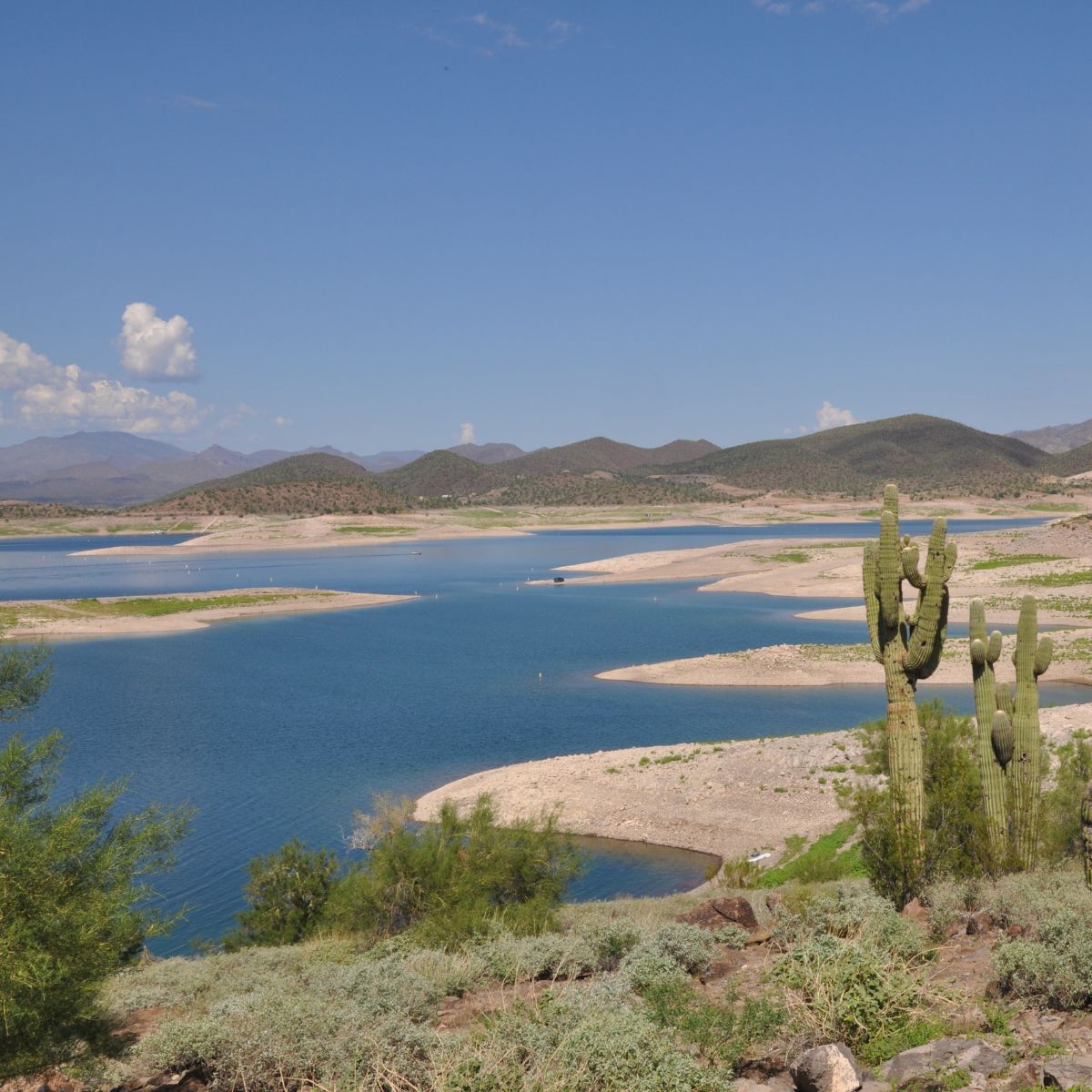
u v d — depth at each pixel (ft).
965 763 51.06
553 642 252.62
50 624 302.04
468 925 47.06
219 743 149.38
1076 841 46.01
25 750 31.12
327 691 192.95
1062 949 27.45
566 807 109.60
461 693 188.14
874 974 27.99
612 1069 23.15
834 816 98.48
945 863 45.11
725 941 38.34
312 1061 27.61
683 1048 25.41
